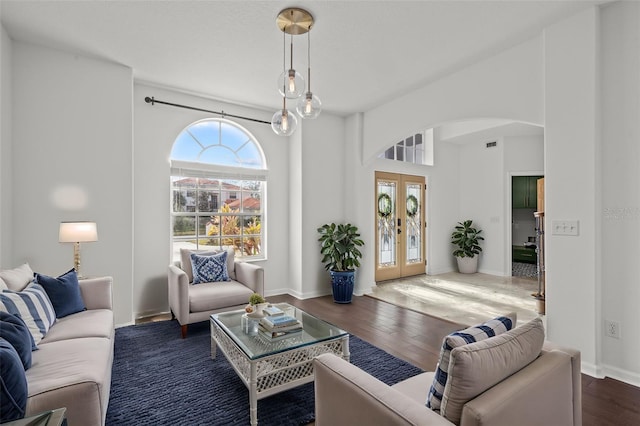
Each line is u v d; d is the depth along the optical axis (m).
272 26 2.55
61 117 2.95
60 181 2.94
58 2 2.26
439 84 3.52
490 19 2.46
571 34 2.42
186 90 3.84
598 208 2.31
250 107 4.41
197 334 3.10
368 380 1.18
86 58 3.06
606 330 2.31
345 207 4.92
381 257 5.52
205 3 2.28
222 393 2.10
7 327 1.45
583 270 2.35
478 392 0.98
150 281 3.70
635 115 2.20
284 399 2.05
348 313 3.82
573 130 2.41
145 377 2.29
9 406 1.15
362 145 4.71
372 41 2.76
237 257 4.41
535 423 1.08
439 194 6.30
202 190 4.16
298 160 4.57
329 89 3.80
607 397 2.04
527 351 1.17
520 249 6.93
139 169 3.65
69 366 1.55
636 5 2.19
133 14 2.40
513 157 5.90
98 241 3.11
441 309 3.95
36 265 2.85
